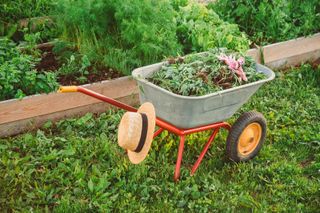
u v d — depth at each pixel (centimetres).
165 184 405
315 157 446
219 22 540
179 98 376
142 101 411
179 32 521
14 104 445
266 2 563
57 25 528
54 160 421
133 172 413
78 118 470
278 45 545
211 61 420
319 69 547
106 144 436
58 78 483
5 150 432
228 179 421
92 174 412
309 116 488
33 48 507
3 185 397
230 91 390
